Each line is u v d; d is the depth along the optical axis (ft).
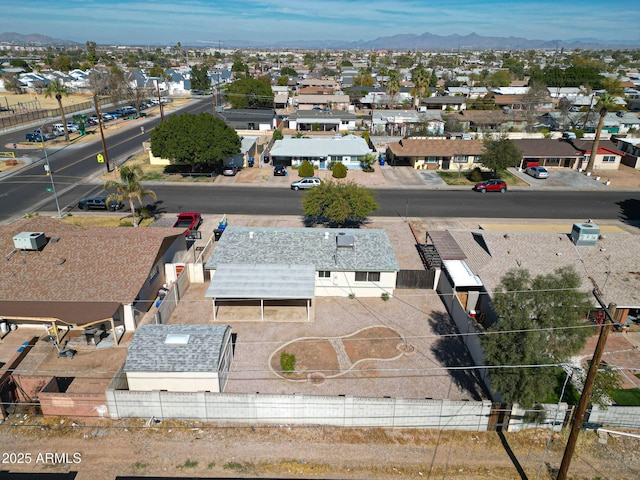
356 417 72.69
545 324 69.00
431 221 158.30
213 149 195.11
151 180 200.64
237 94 364.38
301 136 275.59
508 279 74.59
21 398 77.61
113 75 417.69
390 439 71.00
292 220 157.28
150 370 75.10
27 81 464.65
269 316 102.63
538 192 192.44
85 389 79.92
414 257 131.03
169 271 115.55
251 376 83.25
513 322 68.64
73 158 234.79
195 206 169.48
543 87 364.17
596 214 167.02
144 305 102.94
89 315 89.40
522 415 70.64
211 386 76.33
